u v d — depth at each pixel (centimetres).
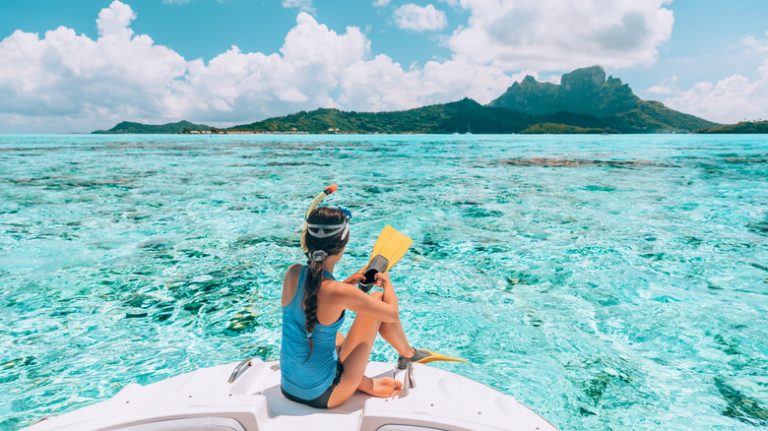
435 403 176
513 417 170
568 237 680
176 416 161
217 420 162
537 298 447
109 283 490
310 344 184
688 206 923
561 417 263
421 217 830
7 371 314
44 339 362
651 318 399
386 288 208
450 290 469
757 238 666
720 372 312
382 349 344
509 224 770
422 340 359
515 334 370
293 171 1666
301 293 187
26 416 266
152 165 1886
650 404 276
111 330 381
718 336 364
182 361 329
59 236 687
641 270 527
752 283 484
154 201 993
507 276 511
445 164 2002
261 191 1147
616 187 1198
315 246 186
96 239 671
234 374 196
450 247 631
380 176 1499
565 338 362
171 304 436
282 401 192
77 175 1484
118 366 322
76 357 334
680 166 1836
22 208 904
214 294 461
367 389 204
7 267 539
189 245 641
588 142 5112
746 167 1769
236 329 384
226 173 1581
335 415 186
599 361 328
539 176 1481
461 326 384
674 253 592
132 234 704
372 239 681
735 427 253
